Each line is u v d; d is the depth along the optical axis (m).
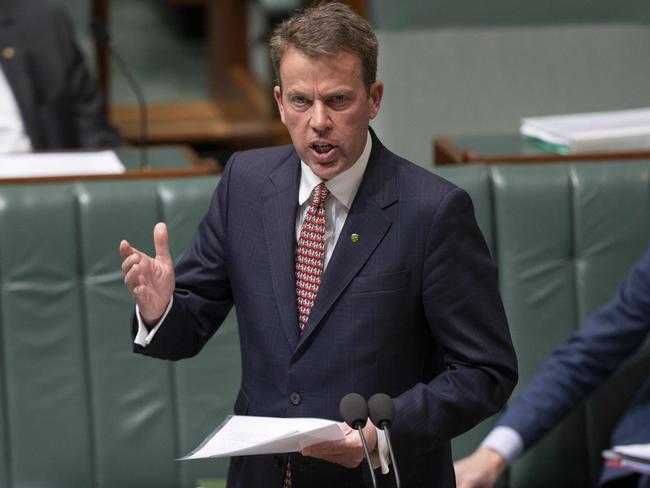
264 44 24.16
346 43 6.80
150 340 7.46
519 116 19.23
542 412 11.08
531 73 19.09
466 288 7.34
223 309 8.02
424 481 7.62
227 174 7.91
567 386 11.12
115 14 37.03
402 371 7.40
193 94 28.02
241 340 7.73
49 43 16.19
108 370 11.46
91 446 11.46
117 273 11.48
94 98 16.55
